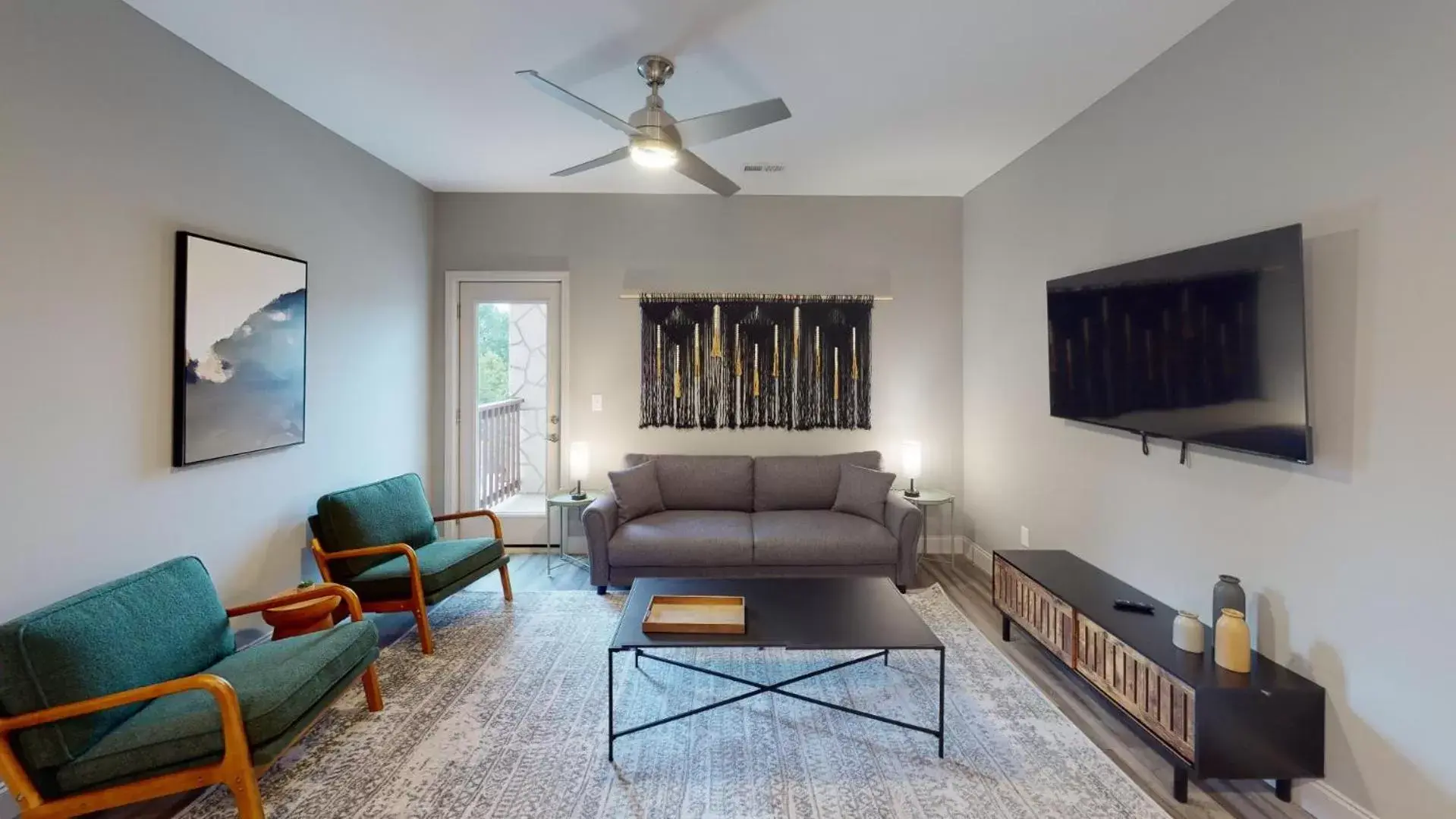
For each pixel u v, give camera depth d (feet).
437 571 9.96
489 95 9.41
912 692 8.52
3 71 5.95
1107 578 9.20
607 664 8.93
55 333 6.45
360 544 10.06
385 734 7.48
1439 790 5.11
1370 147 5.58
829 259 14.90
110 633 5.93
